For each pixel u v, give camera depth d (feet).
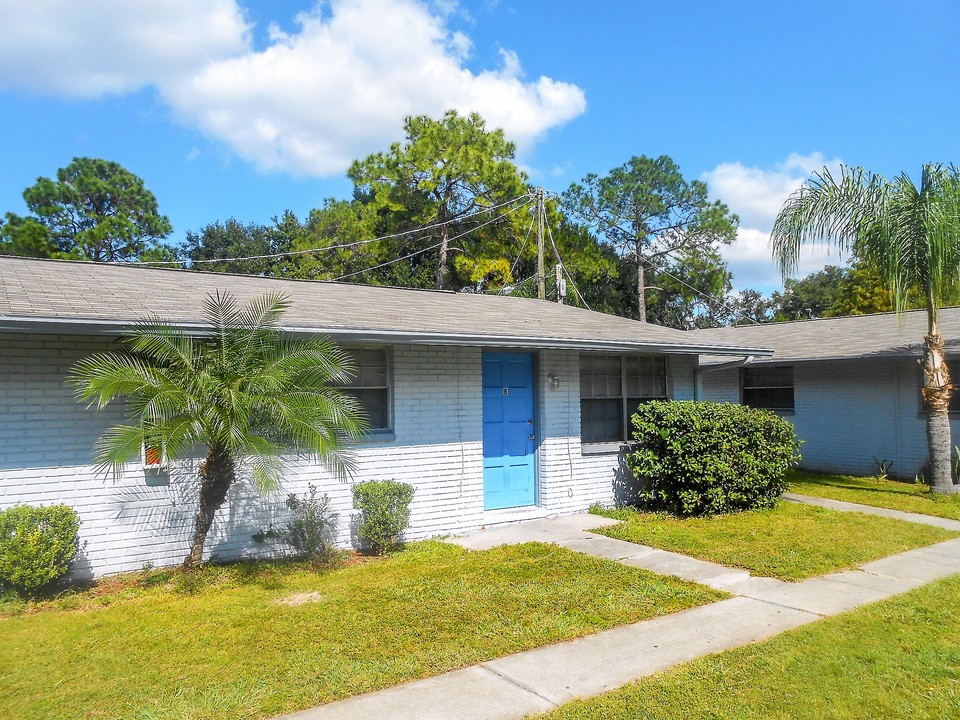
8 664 15.64
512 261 110.42
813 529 30.17
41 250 115.75
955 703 13.57
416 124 108.06
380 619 18.65
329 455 23.62
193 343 22.50
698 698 13.85
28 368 21.58
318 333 24.08
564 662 15.87
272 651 16.40
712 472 33.01
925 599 20.21
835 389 51.60
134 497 23.16
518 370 34.14
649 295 132.87
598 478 35.81
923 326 51.06
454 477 30.32
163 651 16.39
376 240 102.94
